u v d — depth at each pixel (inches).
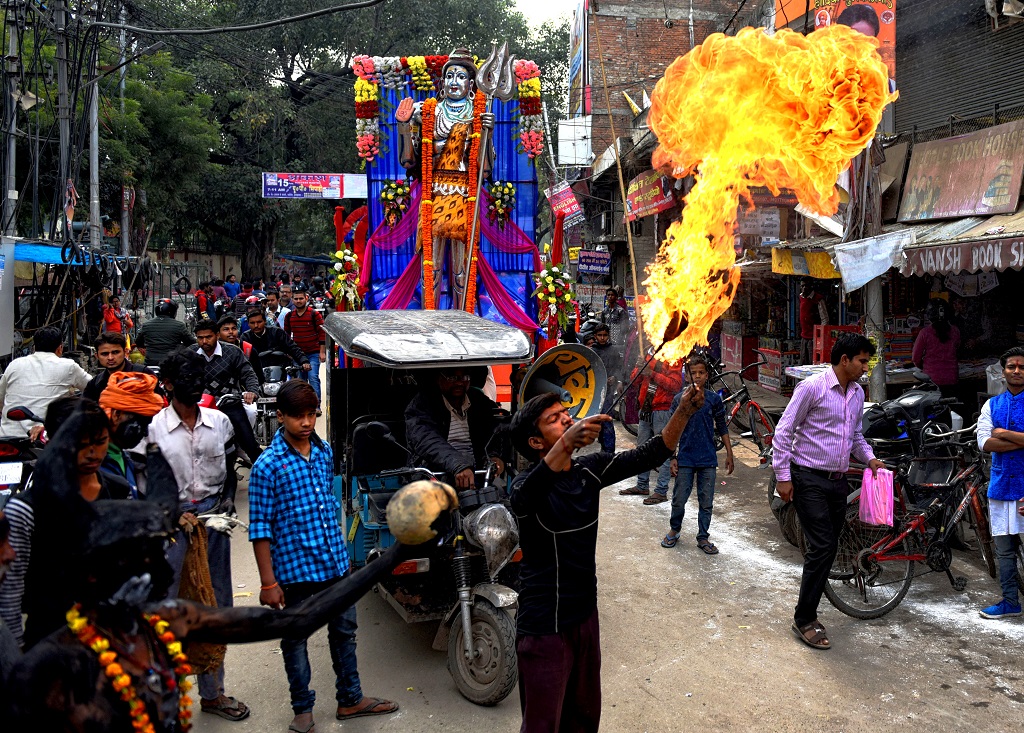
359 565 202.4
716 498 331.9
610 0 902.4
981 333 420.2
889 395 405.4
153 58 1003.9
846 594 225.9
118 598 69.2
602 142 906.1
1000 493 211.0
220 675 169.9
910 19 444.8
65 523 70.1
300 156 1347.2
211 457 177.6
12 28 552.7
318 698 177.6
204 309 757.3
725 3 906.7
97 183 661.9
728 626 211.3
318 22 1162.0
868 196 366.0
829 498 197.9
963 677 182.9
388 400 231.0
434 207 295.6
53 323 499.8
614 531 290.8
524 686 124.5
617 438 449.1
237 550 270.1
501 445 202.5
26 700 64.5
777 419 443.2
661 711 169.5
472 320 215.3
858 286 344.5
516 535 173.8
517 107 303.3
